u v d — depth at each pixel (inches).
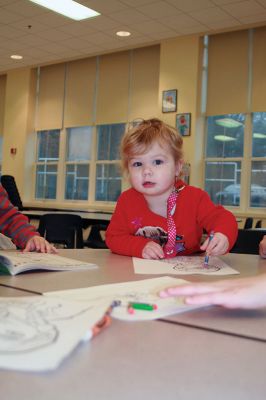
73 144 291.4
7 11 207.3
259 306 23.9
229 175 230.5
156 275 39.1
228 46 227.1
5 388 14.3
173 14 201.2
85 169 285.4
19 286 32.8
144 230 58.2
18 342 17.5
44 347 17.1
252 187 223.8
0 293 30.2
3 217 57.6
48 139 303.1
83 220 152.5
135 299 28.0
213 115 232.8
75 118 286.8
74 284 33.8
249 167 224.1
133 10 198.7
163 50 239.8
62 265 41.3
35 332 18.7
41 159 306.5
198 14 199.8
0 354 16.4
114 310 25.1
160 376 16.0
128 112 262.4
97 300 25.1
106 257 51.8
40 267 39.4
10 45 256.2
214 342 20.3
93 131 280.8
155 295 29.4
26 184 306.8
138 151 53.1
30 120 305.7
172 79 236.2
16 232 55.7
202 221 57.6
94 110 277.9
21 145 306.5
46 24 221.9
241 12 195.3
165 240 57.4
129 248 53.2
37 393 14.1
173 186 57.9
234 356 18.5
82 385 14.9
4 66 299.4
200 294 24.4
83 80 283.0
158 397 14.3
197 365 17.3
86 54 269.4
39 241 52.7
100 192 277.7
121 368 16.6
